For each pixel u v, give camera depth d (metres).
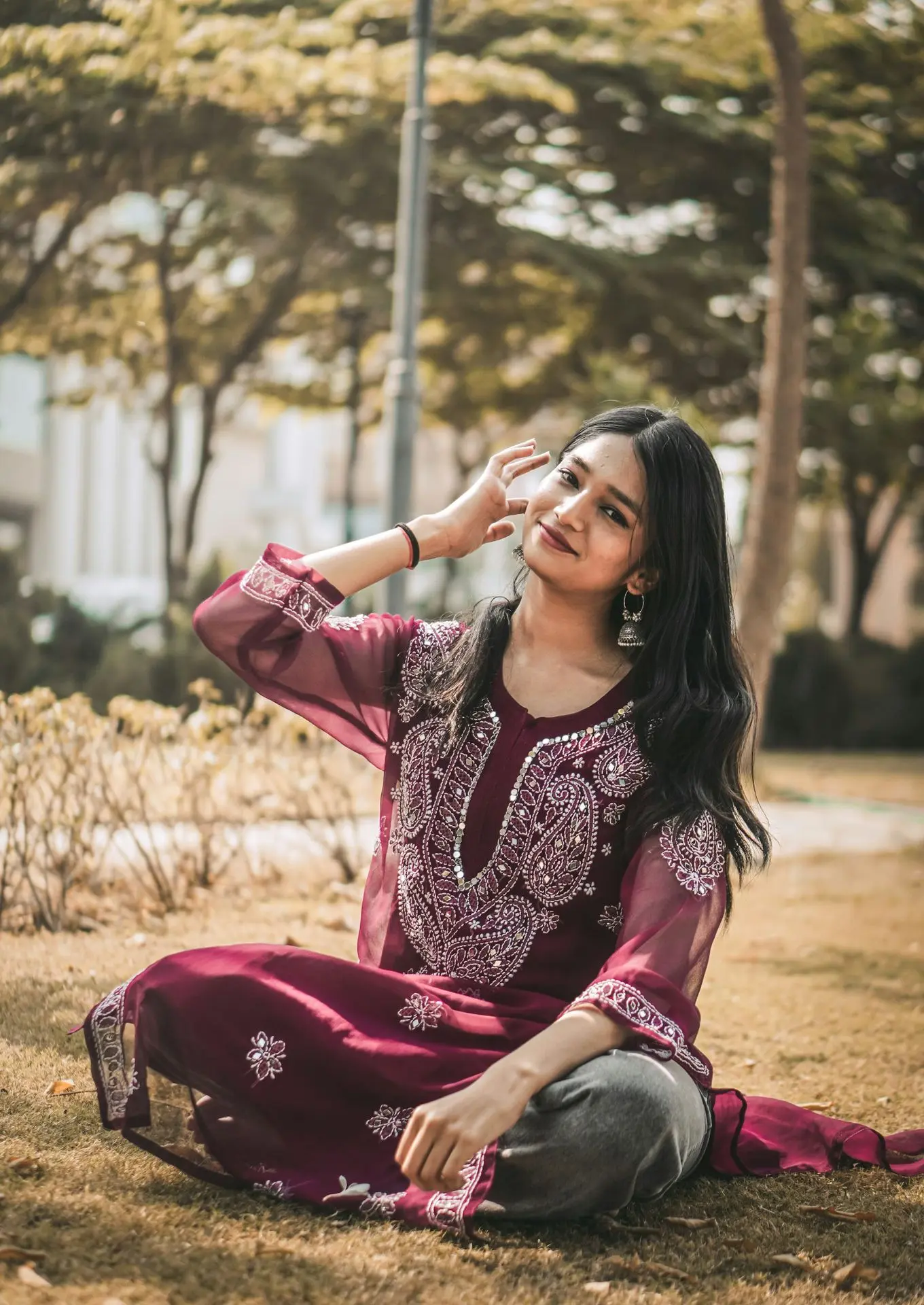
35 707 4.81
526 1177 2.26
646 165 13.73
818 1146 2.80
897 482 19.12
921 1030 4.04
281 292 14.30
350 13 9.92
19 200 9.66
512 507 2.75
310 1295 1.98
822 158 12.77
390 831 2.60
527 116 12.95
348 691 2.63
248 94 9.43
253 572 2.55
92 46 7.82
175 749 5.39
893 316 16.81
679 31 12.01
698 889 2.31
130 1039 2.37
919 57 11.91
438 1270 2.11
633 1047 2.22
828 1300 2.12
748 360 16.08
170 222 12.72
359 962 2.65
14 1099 2.81
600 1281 2.13
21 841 5.30
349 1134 2.36
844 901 6.48
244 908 5.23
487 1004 2.38
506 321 15.88
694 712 2.43
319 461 34.22
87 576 28.25
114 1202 2.29
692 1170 2.60
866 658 18.84
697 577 2.49
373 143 11.52
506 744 2.47
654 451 2.45
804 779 13.13
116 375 17.09
